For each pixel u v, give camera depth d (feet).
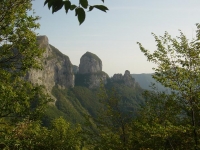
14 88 36.88
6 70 35.78
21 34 35.94
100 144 44.19
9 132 30.99
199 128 32.86
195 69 31.99
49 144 39.73
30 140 30.89
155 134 31.78
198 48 32.09
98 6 7.61
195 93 32.01
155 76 33.37
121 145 41.19
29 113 34.96
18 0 31.96
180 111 37.19
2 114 33.53
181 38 33.06
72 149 54.24
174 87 31.17
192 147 34.55
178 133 32.40
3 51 35.06
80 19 7.84
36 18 38.14
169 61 32.86
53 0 7.66
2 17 32.55
